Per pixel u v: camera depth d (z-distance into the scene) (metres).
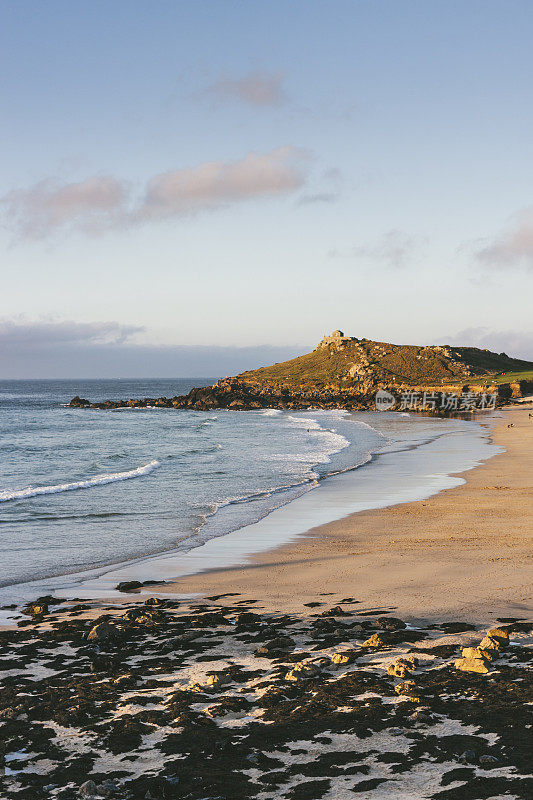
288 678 11.66
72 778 8.51
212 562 22.39
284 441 72.62
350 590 18.02
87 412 147.25
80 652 13.83
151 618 15.99
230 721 10.06
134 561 22.69
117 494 37.06
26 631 15.38
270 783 8.16
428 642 13.41
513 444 64.81
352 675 11.58
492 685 10.91
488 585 17.67
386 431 85.88
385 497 34.84
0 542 25.61
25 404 186.00
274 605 17.00
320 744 9.16
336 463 51.16
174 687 11.64
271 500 34.66
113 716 10.45
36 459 58.66
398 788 7.89
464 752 8.66
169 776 8.42
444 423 100.75
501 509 30.19
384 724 9.64
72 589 19.53
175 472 46.59
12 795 8.10
